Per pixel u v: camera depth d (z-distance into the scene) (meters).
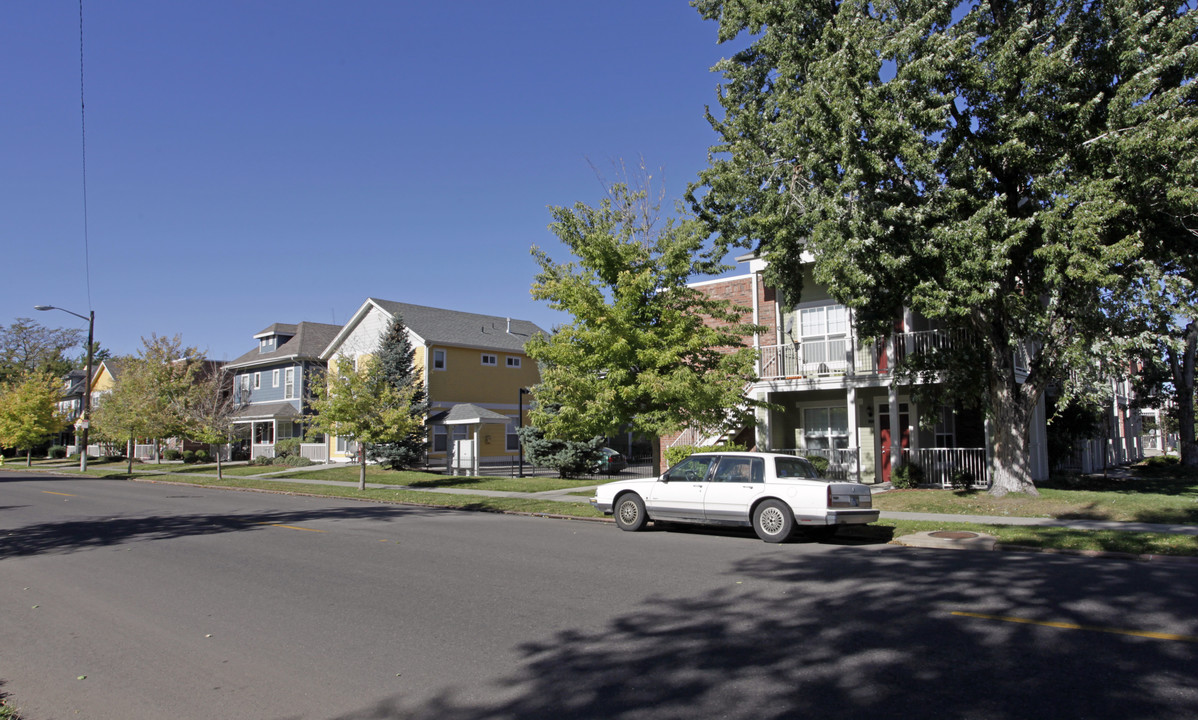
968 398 17.94
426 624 7.22
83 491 26.50
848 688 5.24
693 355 17.52
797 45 16.20
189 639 6.92
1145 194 13.76
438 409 39.19
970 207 15.06
